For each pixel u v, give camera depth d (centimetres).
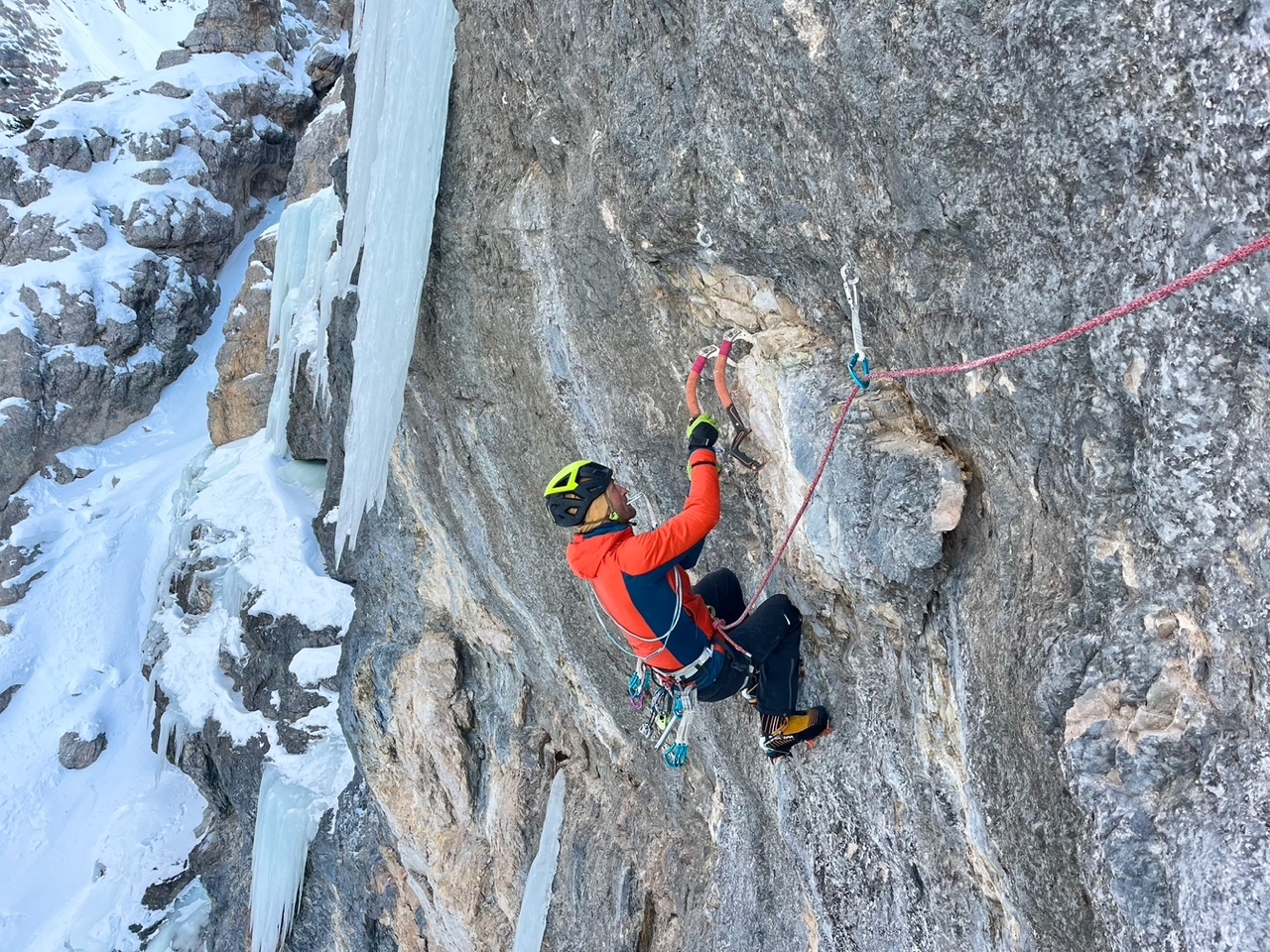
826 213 263
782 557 349
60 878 1337
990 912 295
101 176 1975
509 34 402
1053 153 189
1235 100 154
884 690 330
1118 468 200
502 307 479
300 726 1060
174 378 1998
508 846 748
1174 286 164
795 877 439
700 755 514
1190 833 184
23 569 1650
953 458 269
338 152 1636
